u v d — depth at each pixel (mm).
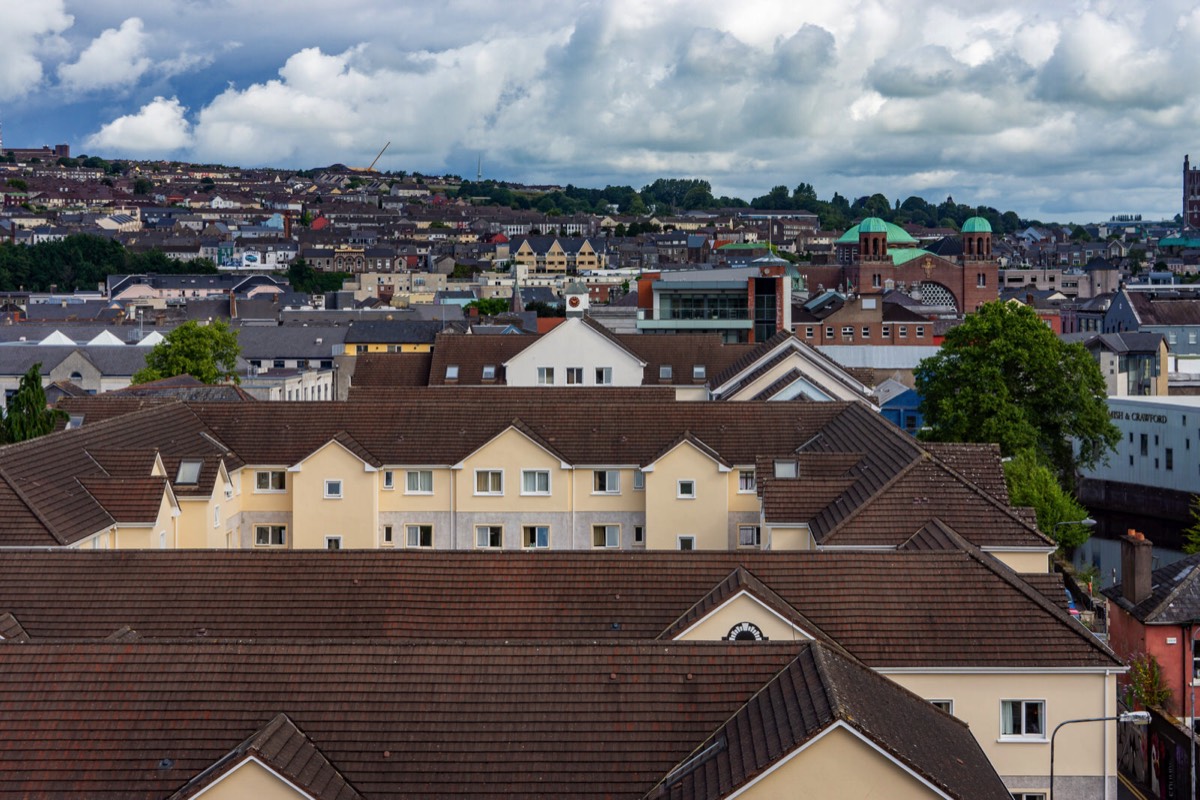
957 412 113688
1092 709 49562
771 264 179750
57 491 68125
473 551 53312
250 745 36406
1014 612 50750
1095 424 116062
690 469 84812
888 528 61594
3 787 37125
